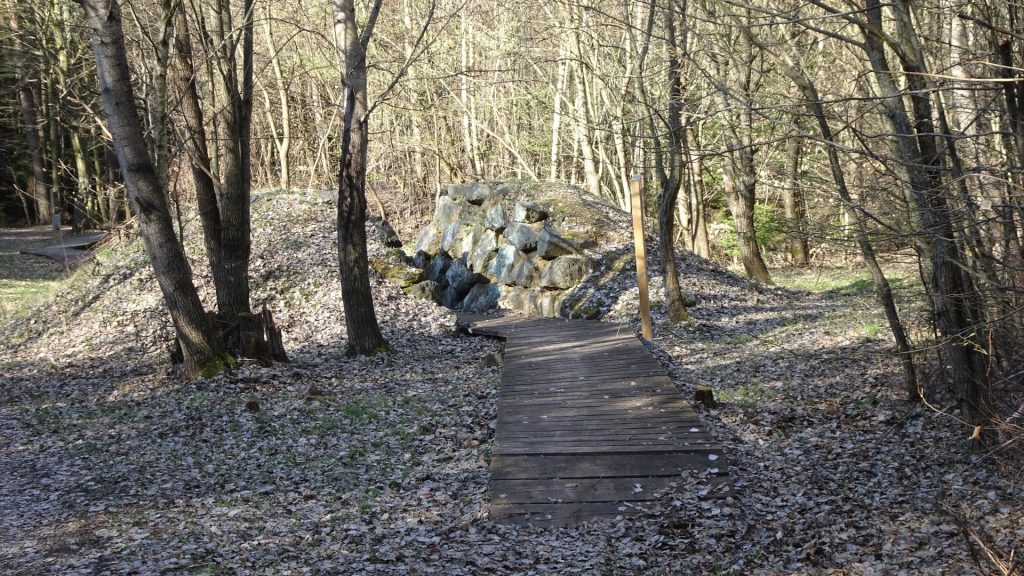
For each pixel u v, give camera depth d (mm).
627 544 6609
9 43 29031
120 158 11523
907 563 5613
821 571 5777
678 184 15562
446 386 12391
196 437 9961
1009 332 5949
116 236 20797
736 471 7996
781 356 12703
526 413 9773
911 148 5879
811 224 6480
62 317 17547
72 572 5957
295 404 11320
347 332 15172
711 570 6039
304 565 6184
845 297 18891
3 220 40688
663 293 17500
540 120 30406
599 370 11969
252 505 7672
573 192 22000
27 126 34250
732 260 29297
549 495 7562
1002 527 5844
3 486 8375
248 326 12969
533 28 25125
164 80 11766
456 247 23062
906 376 9133
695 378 12031
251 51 13672
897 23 5387
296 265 19609
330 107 30953
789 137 5156
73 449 9656
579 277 19031
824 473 7816
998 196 5254
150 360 14875
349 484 8250
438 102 30188
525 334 16031
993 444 7188
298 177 37781
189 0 12766
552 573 6094
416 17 29828
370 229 22312
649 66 17297
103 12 10852
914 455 7809
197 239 20734
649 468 7910
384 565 6199
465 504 7609
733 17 5859
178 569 6012
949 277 6785
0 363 15148
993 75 5355
